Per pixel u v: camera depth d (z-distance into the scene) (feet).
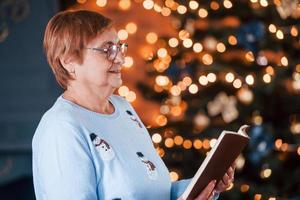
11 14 16.29
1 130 16.75
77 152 6.84
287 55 14.03
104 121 7.27
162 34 15.57
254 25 13.96
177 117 14.44
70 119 6.95
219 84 14.25
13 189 15.69
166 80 14.29
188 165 14.37
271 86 13.53
